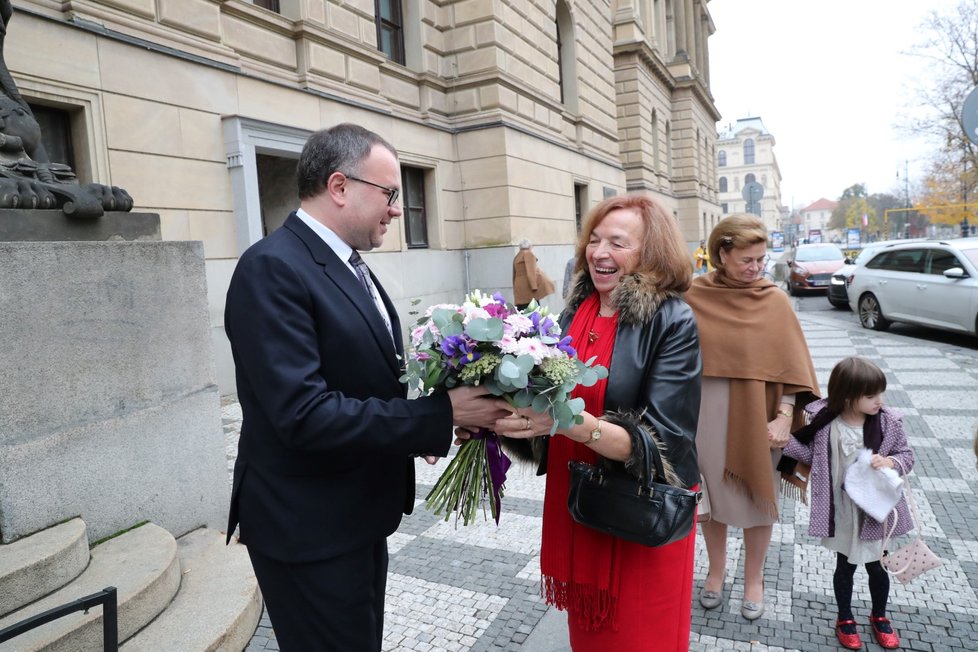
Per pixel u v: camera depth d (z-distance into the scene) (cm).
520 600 306
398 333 207
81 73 606
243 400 176
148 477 305
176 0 696
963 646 260
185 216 709
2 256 248
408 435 157
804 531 375
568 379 160
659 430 179
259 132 789
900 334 1088
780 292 290
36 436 260
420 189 1191
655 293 191
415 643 275
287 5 873
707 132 3659
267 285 157
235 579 286
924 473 450
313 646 174
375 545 199
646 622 192
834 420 274
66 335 271
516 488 455
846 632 266
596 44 1781
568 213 1520
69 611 170
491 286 1244
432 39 1191
